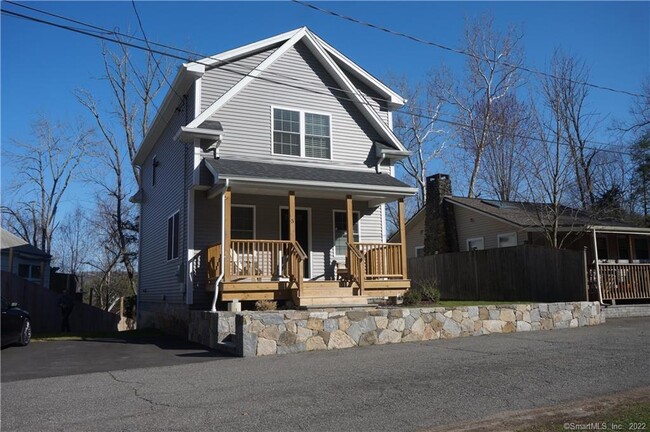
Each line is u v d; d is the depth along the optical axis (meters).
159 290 18.95
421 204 36.06
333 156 16.78
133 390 7.53
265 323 10.45
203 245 15.08
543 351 10.07
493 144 32.34
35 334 17.36
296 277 14.05
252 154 15.64
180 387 7.66
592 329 13.55
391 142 17.58
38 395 7.31
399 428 5.59
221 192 14.30
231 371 8.77
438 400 6.62
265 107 16.06
